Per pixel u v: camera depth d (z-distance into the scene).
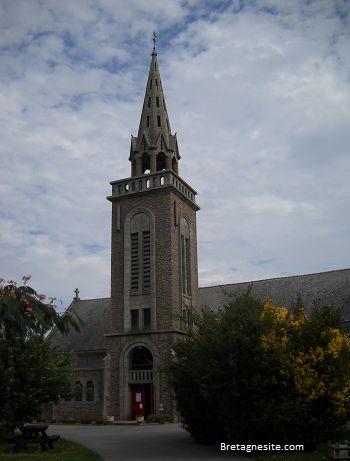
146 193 44.38
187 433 29.89
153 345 40.75
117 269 44.16
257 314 21.72
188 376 24.59
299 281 47.66
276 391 20.61
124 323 42.50
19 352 24.14
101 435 29.31
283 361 20.30
